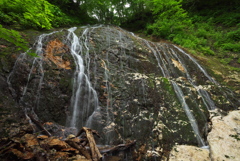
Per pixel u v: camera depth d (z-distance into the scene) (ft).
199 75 18.84
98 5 42.32
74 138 8.54
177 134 10.93
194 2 42.42
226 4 37.29
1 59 10.56
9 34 6.77
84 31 21.20
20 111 9.25
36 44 13.89
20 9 16.60
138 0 42.19
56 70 12.26
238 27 29.48
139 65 17.10
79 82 12.51
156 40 32.55
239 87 17.34
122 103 12.25
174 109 12.79
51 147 7.24
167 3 29.09
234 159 8.71
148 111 12.13
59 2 32.55
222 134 10.96
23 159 6.02
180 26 30.01
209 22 34.86
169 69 18.48
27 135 7.69
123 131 10.57
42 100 10.43
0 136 7.07
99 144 9.65
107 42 19.08
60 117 10.53
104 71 14.49
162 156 9.46
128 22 51.29
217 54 25.53
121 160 8.82
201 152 9.59
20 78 10.47
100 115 11.34
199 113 13.10
